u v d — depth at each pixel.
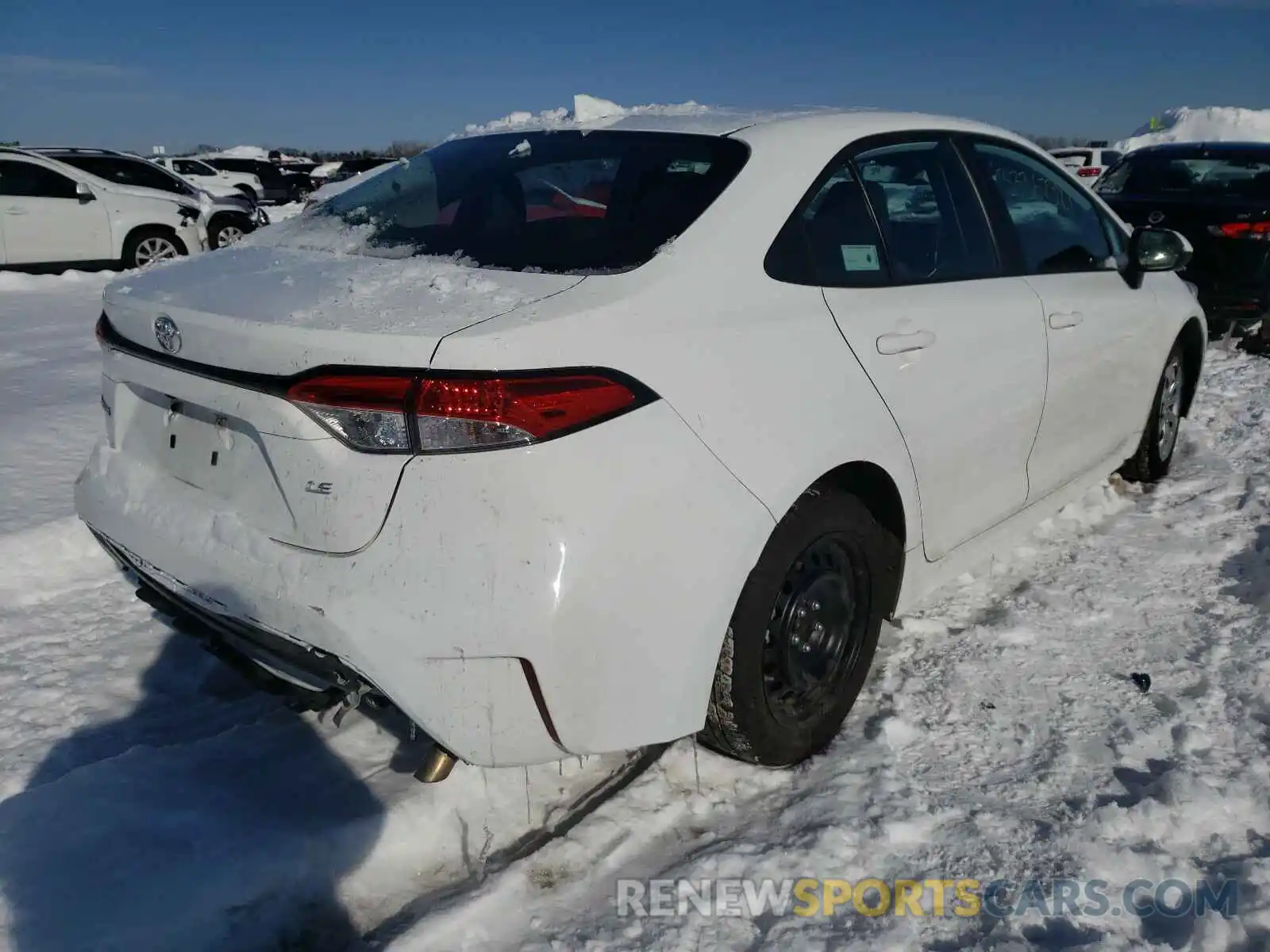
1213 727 2.67
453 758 2.12
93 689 2.87
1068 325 3.38
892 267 2.75
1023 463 3.30
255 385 2.02
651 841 2.29
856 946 1.97
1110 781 2.47
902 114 3.04
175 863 2.04
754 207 2.41
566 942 2.00
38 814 2.14
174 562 2.24
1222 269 7.16
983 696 2.85
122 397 2.53
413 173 2.95
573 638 1.89
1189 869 2.17
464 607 1.85
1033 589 3.48
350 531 1.92
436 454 1.86
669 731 2.10
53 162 11.43
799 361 2.32
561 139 2.79
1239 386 6.42
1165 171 8.15
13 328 7.54
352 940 2.04
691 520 2.03
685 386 2.08
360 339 1.90
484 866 2.23
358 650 1.90
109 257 11.74
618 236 2.32
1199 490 4.49
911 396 2.62
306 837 2.15
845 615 2.60
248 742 2.56
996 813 2.36
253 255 2.62
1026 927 2.03
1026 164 3.52
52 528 3.60
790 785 2.47
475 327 1.90
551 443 1.88
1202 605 3.38
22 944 1.85
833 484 2.47
